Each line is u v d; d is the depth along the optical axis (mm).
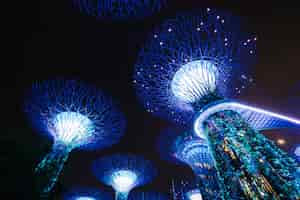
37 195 8969
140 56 10258
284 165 7020
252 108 9633
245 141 8070
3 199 8258
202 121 9531
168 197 15914
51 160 10000
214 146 8883
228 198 8031
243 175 7785
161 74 10000
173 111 10453
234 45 10102
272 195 6859
